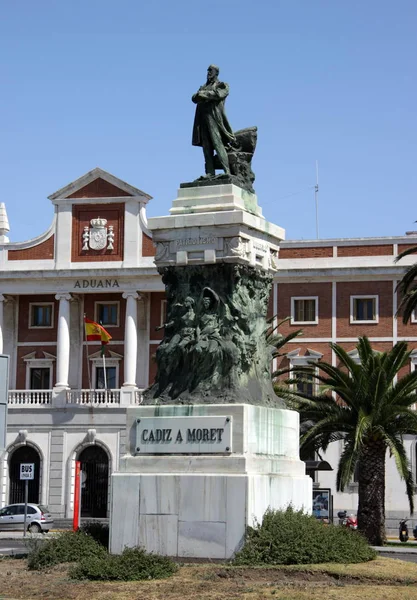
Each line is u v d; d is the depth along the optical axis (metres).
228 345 25.22
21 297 80.44
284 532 23.88
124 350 78.06
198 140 26.88
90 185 78.94
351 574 22.42
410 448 71.94
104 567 22.84
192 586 21.53
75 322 79.69
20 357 79.81
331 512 58.91
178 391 25.45
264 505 24.50
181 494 24.41
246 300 25.88
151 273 77.06
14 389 78.75
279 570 22.73
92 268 77.81
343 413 47.97
